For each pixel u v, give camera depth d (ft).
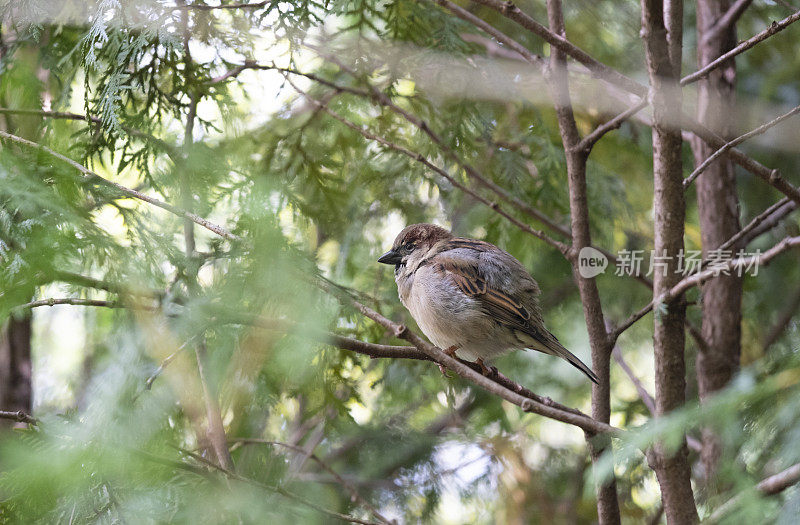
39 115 26.81
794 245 23.15
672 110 23.54
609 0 41.04
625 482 39.96
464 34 36.99
